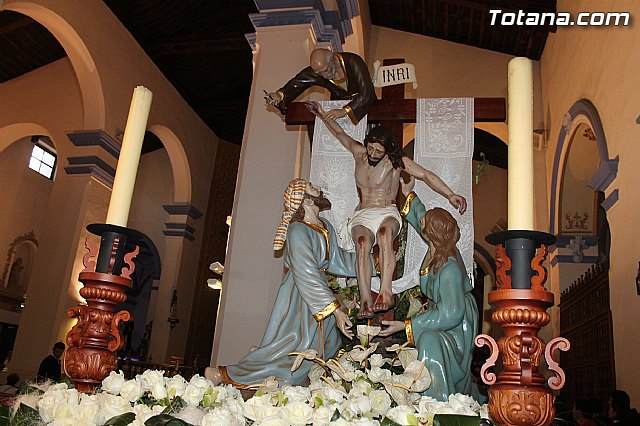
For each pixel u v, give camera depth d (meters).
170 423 1.58
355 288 2.94
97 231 2.38
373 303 2.80
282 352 2.67
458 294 2.58
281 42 5.55
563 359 8.70
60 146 11.28
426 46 10.46
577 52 7.90
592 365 7.21
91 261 2.39
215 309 14.88
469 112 3.15
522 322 1.76
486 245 12.92
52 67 12.06
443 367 2.39
